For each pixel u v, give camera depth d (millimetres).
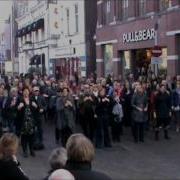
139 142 17328
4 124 16812
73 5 43281
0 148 5848
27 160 14203
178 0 26594
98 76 37750
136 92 17281
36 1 54719
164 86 18094
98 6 37938
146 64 30594
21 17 65250
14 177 5695
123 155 14867
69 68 44875
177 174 11992
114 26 34594
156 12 28969
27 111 14562
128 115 19688
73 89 21625
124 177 11711
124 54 33938
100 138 16359
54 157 5016
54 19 48156
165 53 28328
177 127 19703
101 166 13172
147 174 12039
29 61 59094
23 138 14641
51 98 21578
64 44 45844
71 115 16094
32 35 58000
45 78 25375
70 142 4555
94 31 41000
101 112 16328
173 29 26922
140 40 30719
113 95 17812
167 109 17703
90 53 40844
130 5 32156
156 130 17734
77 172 4434
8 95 16984
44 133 19859
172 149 15727
